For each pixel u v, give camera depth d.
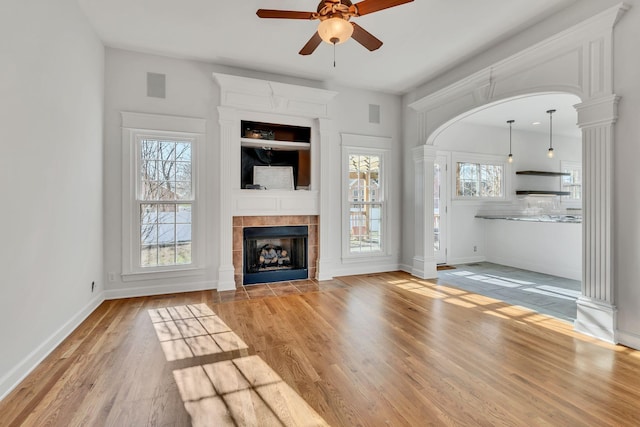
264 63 4.02
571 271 4.74
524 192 6.58
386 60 3.93
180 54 3.78
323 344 2.50
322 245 4.63
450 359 2.26
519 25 3.15
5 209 1.83
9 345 1.87
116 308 3.33
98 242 3.39
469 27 3.19
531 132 6.77
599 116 2.56
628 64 2.41
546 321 3.00
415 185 4.90
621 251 2.49
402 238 5.29
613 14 2.41
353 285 4.32
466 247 6.13
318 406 1.73
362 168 5.08
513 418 1.62
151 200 3.81
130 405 1.73
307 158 4.75
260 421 1.61
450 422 1.60
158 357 2.29
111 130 3.60
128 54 3.67
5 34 1.83
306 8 2.89
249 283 4.32
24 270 2.02
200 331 2.76
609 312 2.52
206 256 4.05
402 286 4.27
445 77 4.31
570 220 4.80
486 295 3.86
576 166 7.30
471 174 6.22
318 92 4.43
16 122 1.94
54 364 2.17
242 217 4.23
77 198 2.84
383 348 2.43
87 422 1.60
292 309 3.34
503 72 3.44
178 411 1.69
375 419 1.62
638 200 2.38
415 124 4.92
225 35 3.36
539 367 2.14
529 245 5.39
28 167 2.07
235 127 4.12
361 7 2.11
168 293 3.88
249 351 2.38
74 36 2.76
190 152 3.98
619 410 1.69
